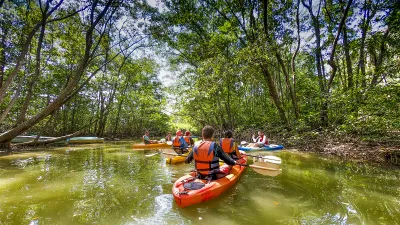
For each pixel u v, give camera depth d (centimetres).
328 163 669
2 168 605
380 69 836
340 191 395
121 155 871
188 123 2184
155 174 529
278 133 1338
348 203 337
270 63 1220
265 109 1727
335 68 1082
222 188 371
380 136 799
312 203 337
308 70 1638
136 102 2334
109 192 392
